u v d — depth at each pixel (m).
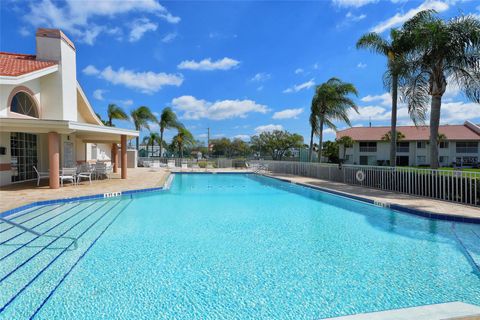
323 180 16.34
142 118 32.88
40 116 13.04
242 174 23.83
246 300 3.50
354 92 20.33
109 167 16.56
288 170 21.86
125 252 5.11
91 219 7.45
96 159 24.39
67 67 13.85
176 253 5.10
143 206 9.39
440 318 2.61
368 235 6.27
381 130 40.25
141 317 3.11
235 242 5.76
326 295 3.63
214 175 23.00
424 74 10.97
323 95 20.14
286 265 4.61
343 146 39.50
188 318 3.10
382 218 7.82
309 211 8.83
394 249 5.36
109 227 6.73
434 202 8.87
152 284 3.90
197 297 3.56
